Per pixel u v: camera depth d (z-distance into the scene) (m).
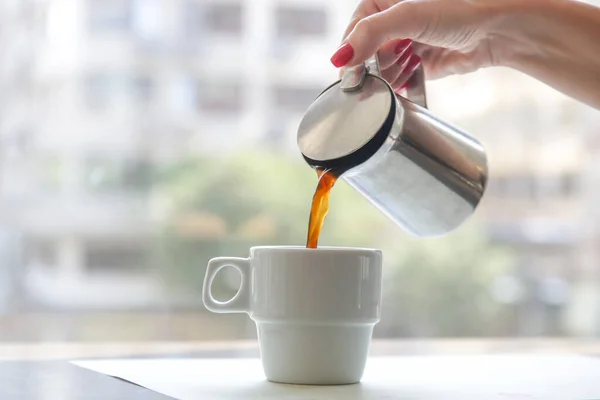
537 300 2.51
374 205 1.14
